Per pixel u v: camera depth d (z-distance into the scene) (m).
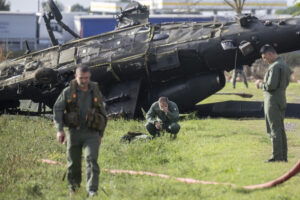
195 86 54.91
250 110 57.69
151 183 25.66
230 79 120.50
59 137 22.94
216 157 31.70
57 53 57.59
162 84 56.41
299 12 37.22
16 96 59.09
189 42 52.81
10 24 185.38
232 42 51.47
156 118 40.66
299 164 22.94
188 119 52.97
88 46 56.38
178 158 32.22
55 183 27.23
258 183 24.64
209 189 24.12
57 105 23.28
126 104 54.72
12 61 60.53
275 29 50.84
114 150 36.25
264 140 37.66
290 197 21.80
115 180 27.19
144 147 35.56
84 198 23.14
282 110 28.72
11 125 49.84
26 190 25.64
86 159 23.16
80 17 160.75
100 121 23.28
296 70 142.12
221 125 47.72
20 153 34.41
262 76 127.88
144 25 55.94
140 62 53.22
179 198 22.72
